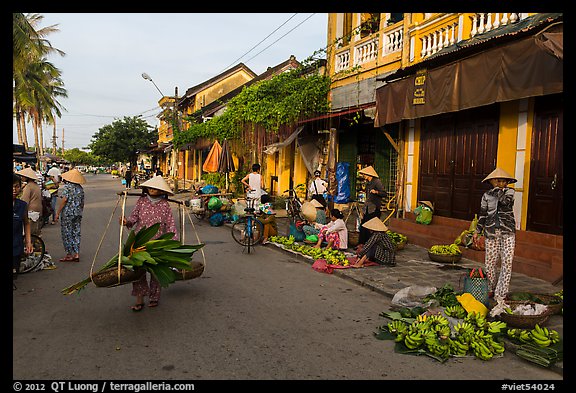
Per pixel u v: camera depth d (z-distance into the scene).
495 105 8.79
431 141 10.73
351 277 7.39
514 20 8.51
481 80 7.92
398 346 4.58
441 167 10.37
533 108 7.94
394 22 13.04
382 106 10.95
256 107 18.16
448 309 5.29
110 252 9.46
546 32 6.20
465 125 9.62
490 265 6.25
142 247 5.30
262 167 20.03
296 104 15.52
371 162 14.38
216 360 4.19
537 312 5.15
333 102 15.45
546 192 7.68
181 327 5.06
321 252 9.01
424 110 9.42
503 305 5.30
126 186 33.66
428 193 10.83
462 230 9.33
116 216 16.22
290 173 19.55
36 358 4.17
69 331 4.88
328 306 6.00
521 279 7.11
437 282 7.08
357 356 4.36
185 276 5.82
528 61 7.01
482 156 9.14
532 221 7.94
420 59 11.16
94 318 5.33
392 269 7.96
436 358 4.29
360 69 13.95
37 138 43.44
